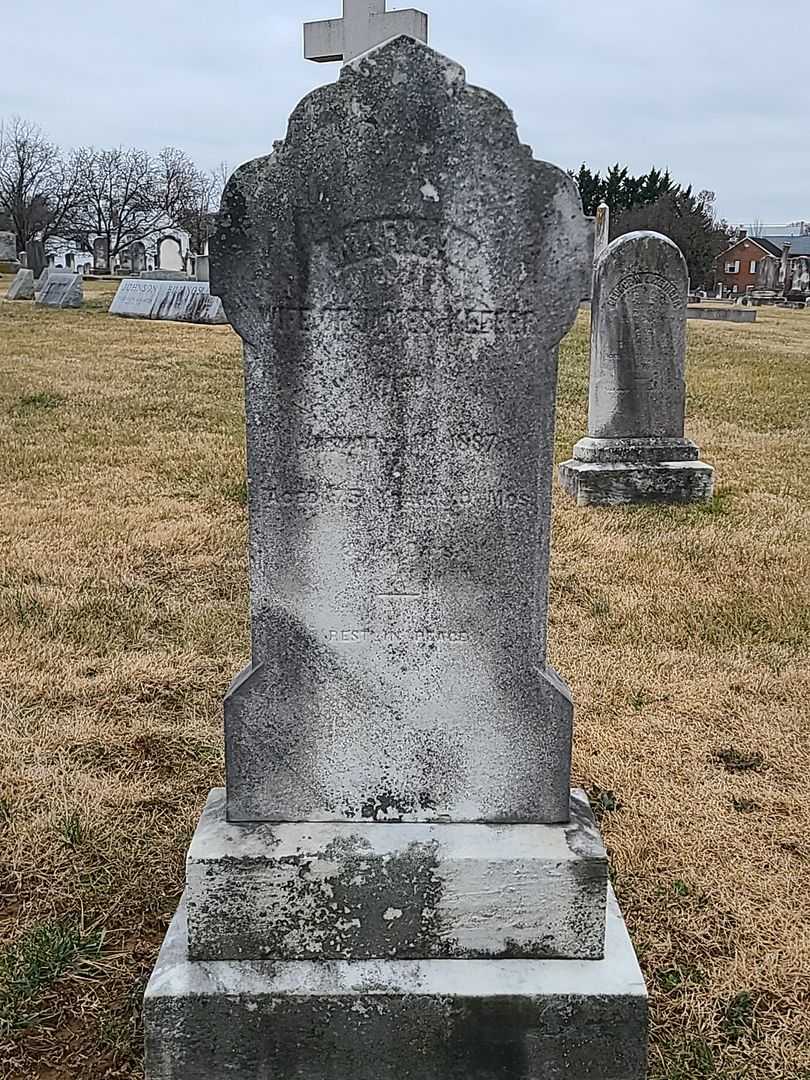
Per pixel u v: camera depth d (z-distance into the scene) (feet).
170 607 20.56
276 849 9.14
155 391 44.80
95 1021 9.90
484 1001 8.89
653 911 11.57
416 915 9.20
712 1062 9.48
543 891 9.13
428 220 8.57
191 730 15.58
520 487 9.09
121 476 30.73
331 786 9.58
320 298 8.72
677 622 20.21
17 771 14.16
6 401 41.57
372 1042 9.00
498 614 9.28
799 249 274.57
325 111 8.39
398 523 9.13
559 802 9.60
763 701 16.94
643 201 189.67
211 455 33.30
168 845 12.67
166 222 252.01
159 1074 9.05
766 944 11.07
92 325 69.92
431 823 9.62
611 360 29.43
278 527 9.16
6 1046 9.59
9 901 11.61
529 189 8.50
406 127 8.39
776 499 30.07
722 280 242.78
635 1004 8.89
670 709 16.57
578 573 23.00
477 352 8.83
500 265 8.66
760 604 21.18
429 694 9.40
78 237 233.96
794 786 14.35
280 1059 9.04
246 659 18.20
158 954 9.97
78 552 23.50
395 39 8.27
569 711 9.41
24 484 29.66
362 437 8.99
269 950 9.25
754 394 49.37
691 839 12.98
